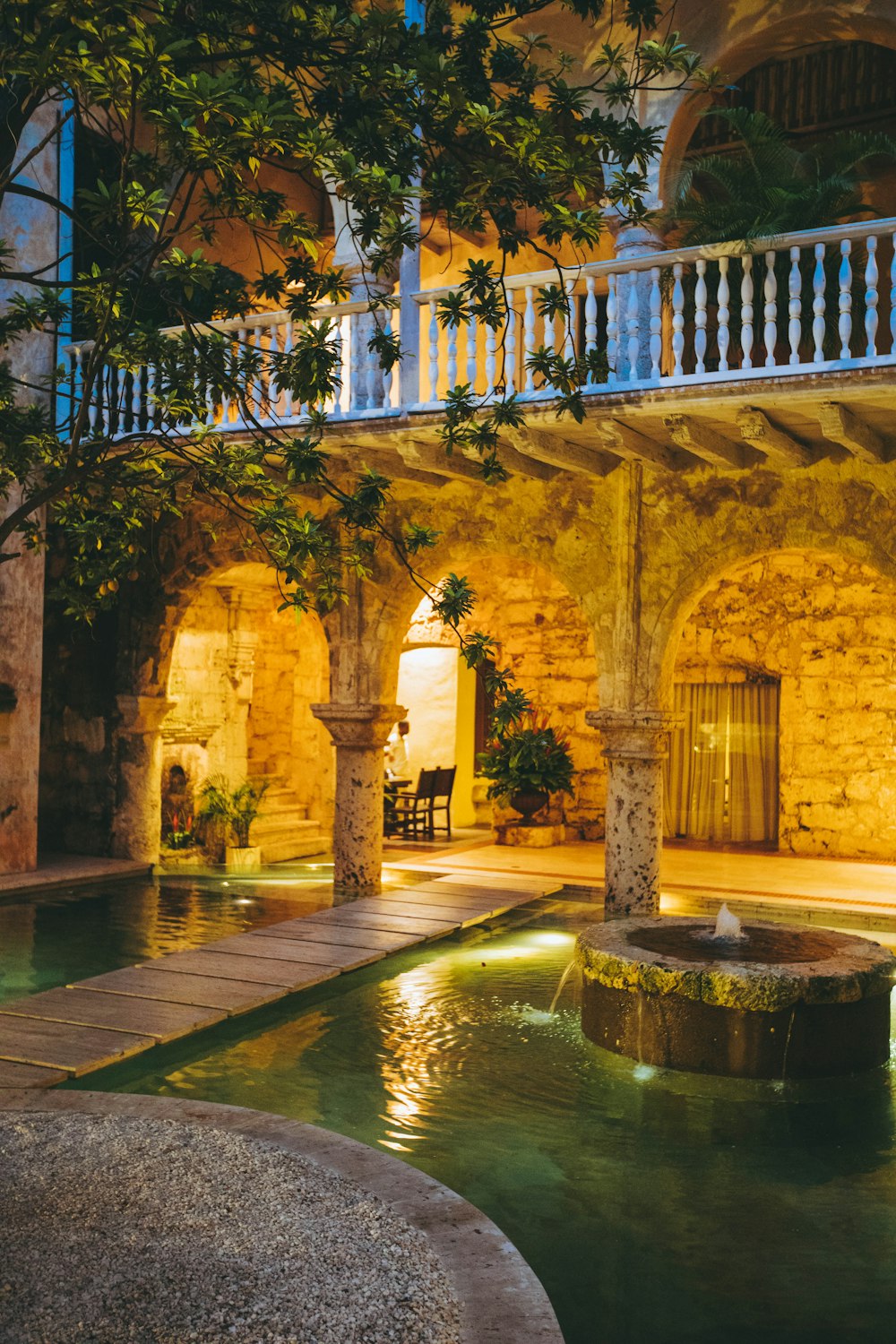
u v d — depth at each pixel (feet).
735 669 54.54
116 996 27.43
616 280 32.89
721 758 55.67
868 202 43.47
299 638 56.70
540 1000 29.25
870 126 45.11
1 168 16.26
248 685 52.95
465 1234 14.92
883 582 50.55
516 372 34.60
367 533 42.50
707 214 33.68
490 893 41.70
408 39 17.93
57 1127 18.63
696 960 25.11
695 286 33.78
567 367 19.83
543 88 35.86
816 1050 23.68
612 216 33.91
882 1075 24.32
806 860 50.31
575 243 18.63
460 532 41.73
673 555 37.91
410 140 18.21
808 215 32.99
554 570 39.88
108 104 16.01
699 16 34.65
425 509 42.32
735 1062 23.66
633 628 38.34
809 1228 17.46
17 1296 13.29
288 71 18.28
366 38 17.72
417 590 43.37
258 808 52.85
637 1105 22.38
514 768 54.19
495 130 17.15
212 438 21.01
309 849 54.13
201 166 15.74
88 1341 12.32
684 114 35.09
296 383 18.93
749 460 36.65
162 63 14.29
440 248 50.37
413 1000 29.17
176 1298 13.21
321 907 40.73
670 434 33.99
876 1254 16.70
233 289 20.75
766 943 26.86
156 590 47.34
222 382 19.83
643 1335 14.40
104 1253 14.35
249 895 42.98
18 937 35.76
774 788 54.60
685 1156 20.07
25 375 41.98
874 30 33.14
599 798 56.18
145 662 47.62
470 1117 21.58
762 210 33.24
